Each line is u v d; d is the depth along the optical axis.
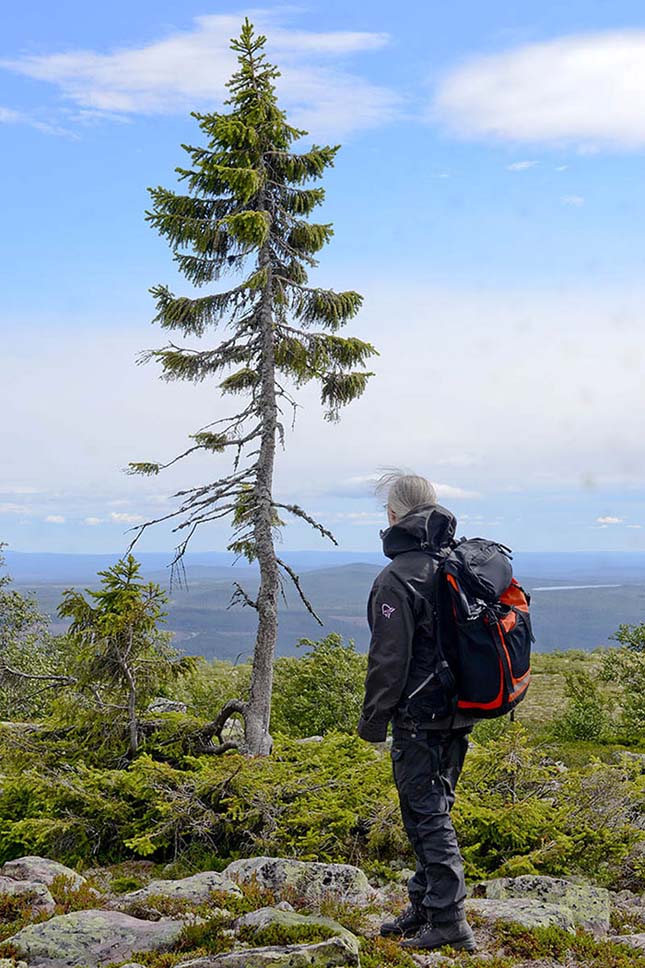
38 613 26.62
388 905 6.41
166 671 12.88
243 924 5.41
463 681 4.83
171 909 6.04
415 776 5.02
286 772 10.42
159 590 12.59
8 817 11.12
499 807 9.33
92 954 5.16
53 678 13.12
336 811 9.26
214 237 14.12
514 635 4.88
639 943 5.62
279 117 14.47
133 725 12.48
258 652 13.61
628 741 19.34
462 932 5.05
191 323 14.39
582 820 8.98
